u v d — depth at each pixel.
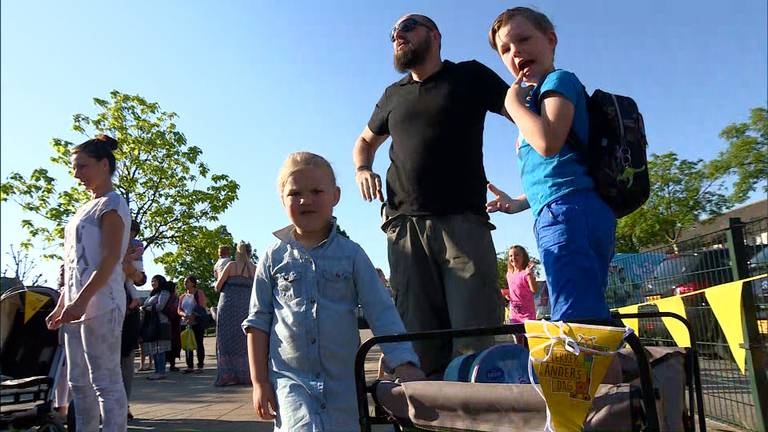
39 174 16.50
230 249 8.27
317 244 2.61
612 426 1.60
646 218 27.66
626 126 2.32
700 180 27.25
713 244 4.32
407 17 3.44
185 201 17.73
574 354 1.68
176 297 10.12
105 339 3.29
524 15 2.60
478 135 3.41
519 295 7.66
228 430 4.63
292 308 2.48
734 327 3.56
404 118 3.43
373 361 9.77
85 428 3.39
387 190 3.56
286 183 2.60
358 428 2.39
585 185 2.30
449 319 3.27
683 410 1.81
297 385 2.38
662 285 5.07
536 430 1.72
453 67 3.45
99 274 3.23
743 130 23.73
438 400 1.94
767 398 3.45
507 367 2.20
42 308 4.21
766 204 30.08
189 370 10.45
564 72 2.31
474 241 3.24
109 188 3.65
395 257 3.40
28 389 4.22
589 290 2.20
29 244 16.36
